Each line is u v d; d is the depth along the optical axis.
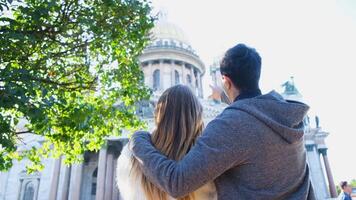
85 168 67.19
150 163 2.50
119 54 13.99
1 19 9.77
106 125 14.17
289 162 2.35
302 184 2.46
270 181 2.27
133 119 14.49
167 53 88.06
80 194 61.09
